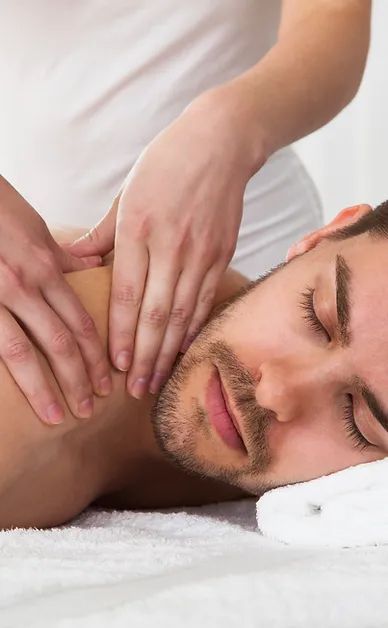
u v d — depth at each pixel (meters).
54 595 0.84
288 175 2.00
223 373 1.26
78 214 1.82
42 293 1.16
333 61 1.51
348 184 2.74
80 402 1.20
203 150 1.28
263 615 0.82
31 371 1.14
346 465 1.25
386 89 2.65
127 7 1.75
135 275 1.24
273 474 1.27
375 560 0.96
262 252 1.94
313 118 1.49
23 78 1.77
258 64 1.44
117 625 0.77
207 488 1.51
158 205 1.24
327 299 1.25
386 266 1.23
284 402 1.20
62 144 1.79
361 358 1.21
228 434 1.25
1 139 1.81
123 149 1.80
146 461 1.41
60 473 1.25
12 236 1.13
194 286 1.27
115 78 1.77
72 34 1.75
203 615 0.80
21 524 1.22
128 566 0.95
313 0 1.58
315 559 0.97
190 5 1.78
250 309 1.31
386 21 2.63
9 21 1.75
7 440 1.15
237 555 1.02
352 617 0.85
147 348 1.26
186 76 1.80
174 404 1.29
